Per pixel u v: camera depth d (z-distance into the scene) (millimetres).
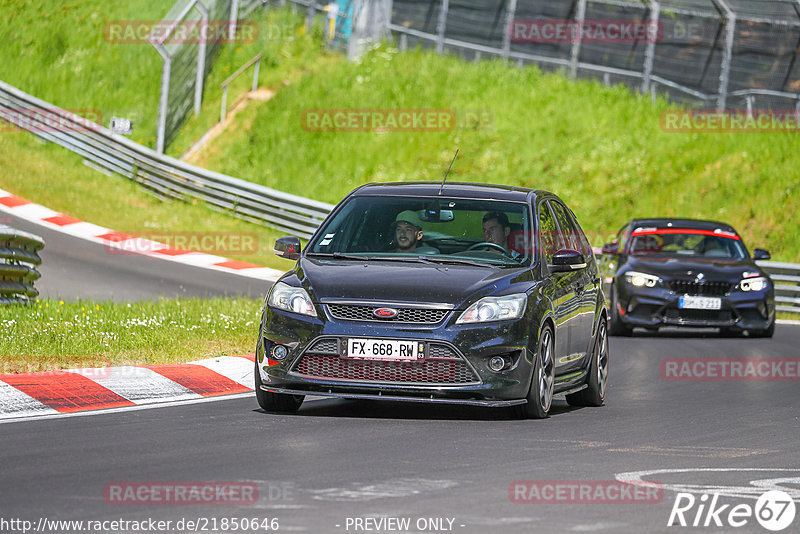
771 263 88812
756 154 118562
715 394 42750
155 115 131750
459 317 33000
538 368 34031
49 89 137125
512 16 133500
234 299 64500
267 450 27656
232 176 120500
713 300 64562
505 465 26266
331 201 117062
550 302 34906
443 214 36844
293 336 33219
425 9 136500
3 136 125250
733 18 125375
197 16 135125
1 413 32469
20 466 24984
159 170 116000
